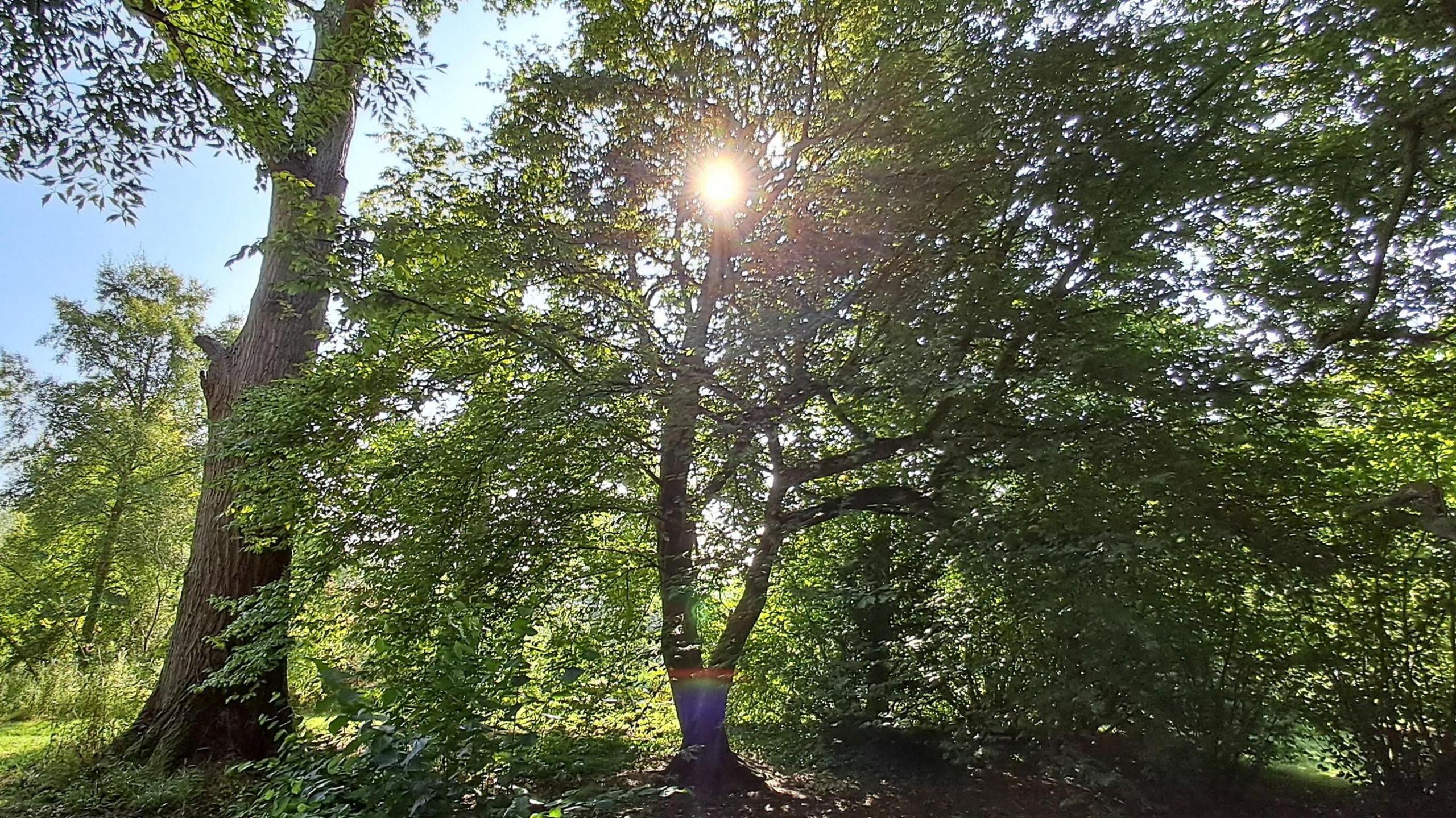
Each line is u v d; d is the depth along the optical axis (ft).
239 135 17.90
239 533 28.32
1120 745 17.63
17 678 42.83
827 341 21.68
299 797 8.73
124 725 27.96
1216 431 17.33
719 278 24.16
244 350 31.91
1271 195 19.20
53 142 15.19
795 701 24.61
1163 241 18.90
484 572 20.39
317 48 29.91
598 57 27.55
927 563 22.02
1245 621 17.48
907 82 22.12
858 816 20.39
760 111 27.43
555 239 22.41
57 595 57.41
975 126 18.99
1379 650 18.76
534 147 24.67
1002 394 17.39
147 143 15.99
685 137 25.93
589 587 23.03
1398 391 19.04
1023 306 17.69
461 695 9.32
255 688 27.40
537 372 23.15
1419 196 17.13
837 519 24.27
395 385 22.33
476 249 21.79
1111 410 16.79
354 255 21.01
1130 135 17.90
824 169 22.95
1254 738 18.01
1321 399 19.01
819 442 23.70
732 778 23.02
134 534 58.95
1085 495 15.61
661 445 23.71
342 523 21.80
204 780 24.80
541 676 14.96
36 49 14.17
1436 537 16.31
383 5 30.78
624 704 20.44
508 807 8.66
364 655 23.67
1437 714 18.38
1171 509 16.06
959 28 21.67
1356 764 18.71
